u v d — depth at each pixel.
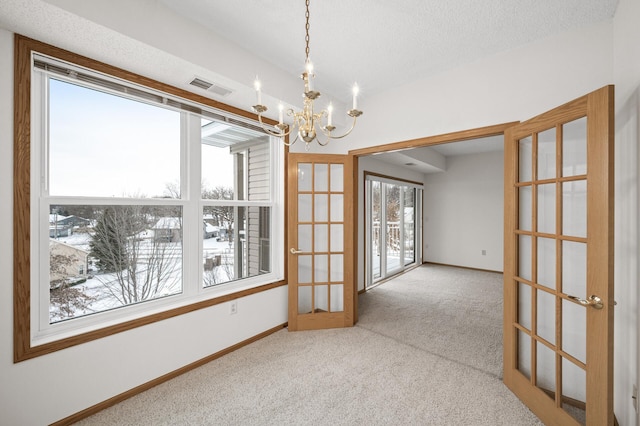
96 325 1.87
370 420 1.75
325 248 3.33
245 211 2.93
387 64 2.49
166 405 1.88
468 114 2.45
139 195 2.14
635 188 1.46
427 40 2.14
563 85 2.01
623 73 1.63
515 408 1.87
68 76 1.75
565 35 2.00
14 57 1.53
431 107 2.68
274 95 2.50
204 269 2.56
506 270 2.11
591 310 1.44
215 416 1.79
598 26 1.88
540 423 1.73
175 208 2.35
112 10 1.54
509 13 1.83
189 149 2.42
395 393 2.01
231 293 2.62
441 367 2.36
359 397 1.97
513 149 2.05
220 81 2.19
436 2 1.73
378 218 5.79
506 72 2.26
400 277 5.67
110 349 1.88
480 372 2.29
